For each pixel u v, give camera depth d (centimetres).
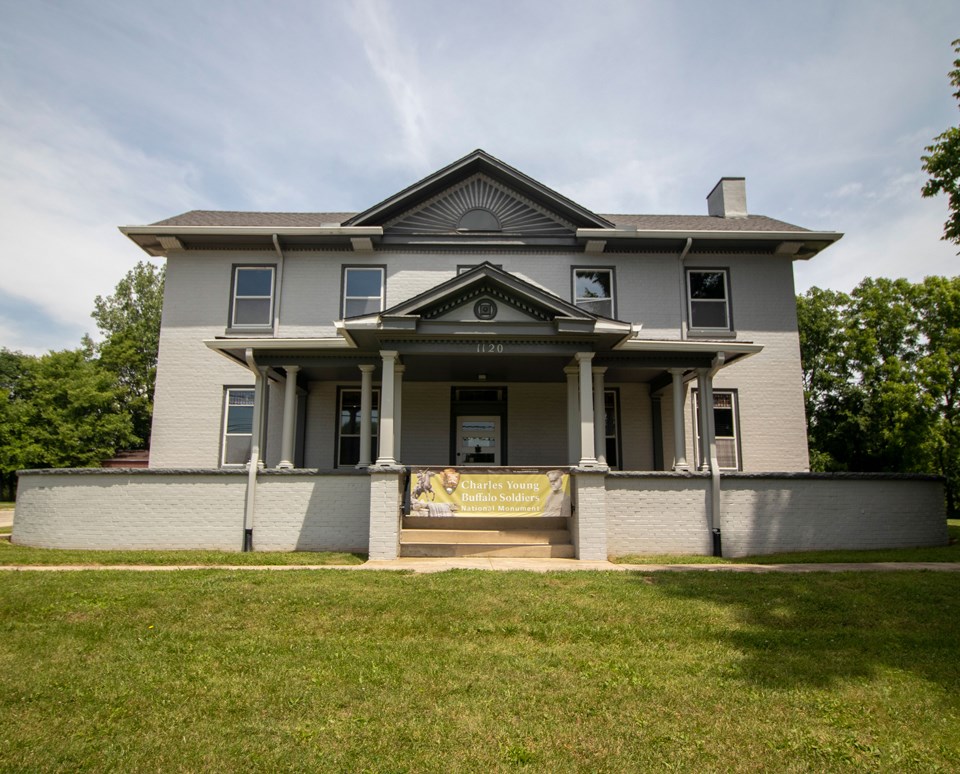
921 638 636
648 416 1602
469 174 1633
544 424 1583
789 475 1258
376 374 1504
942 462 2684
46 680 519
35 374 3762
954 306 2694
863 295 2916
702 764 394
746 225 1739
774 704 478
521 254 1622
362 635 645
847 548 1253
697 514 1234
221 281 1606
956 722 452
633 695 494
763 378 1609
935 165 1023
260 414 1313
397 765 391
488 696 491
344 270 1611
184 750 406
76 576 894
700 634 647
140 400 3859
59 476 1271
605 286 1622
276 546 1228
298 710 465
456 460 1571
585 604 739
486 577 886
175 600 750
